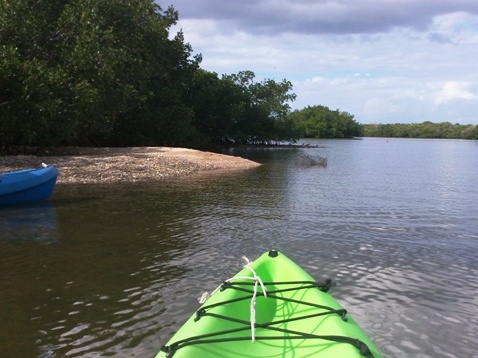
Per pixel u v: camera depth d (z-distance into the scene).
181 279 6.95
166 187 16.89
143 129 34.75
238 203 13.70
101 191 15.47
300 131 63.41
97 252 8.32
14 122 19.89
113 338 5.12
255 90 56.03
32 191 12.97
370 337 5.14
